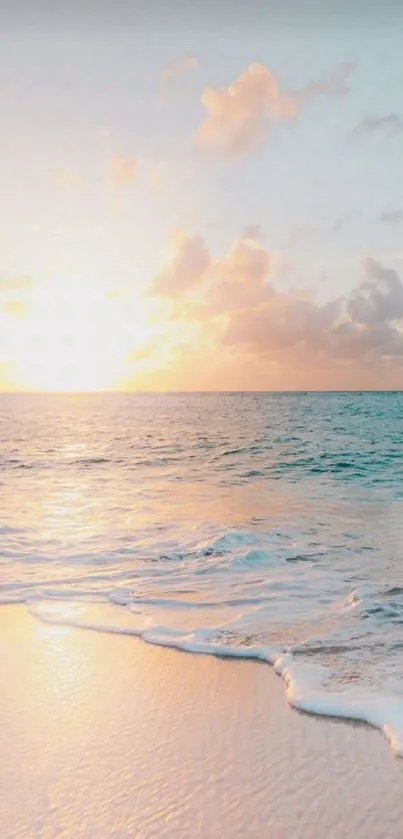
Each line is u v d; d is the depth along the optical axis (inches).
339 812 107.7
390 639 188.2
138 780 118.5
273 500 507.5
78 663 176.2
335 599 233.8
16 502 502.3
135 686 160.6
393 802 110.0
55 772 121.5
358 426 1421.0
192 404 3339.1
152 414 2233.0
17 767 123.5
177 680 163.8
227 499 515.2
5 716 144.9
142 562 297.6
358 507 467.5
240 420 1747.0
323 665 168.9
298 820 106.2
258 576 269.3
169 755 126.7
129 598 238.8
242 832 104.0
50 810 110.5
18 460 846.5
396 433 1206.3
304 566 286.0
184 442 1094.4
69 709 147.8
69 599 239.5
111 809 110.4
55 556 311.1
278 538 349.4
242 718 142.0
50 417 2106.3
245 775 119.2
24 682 163.8
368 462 775.1
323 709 143.2
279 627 202.1
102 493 556.1
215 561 297.3
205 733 135.3
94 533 369.7
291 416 1895.9
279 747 128.8
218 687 159.0
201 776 119.2
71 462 822.5
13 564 295.9
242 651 181.6
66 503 496.1
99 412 2500.0
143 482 634.2
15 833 105.0
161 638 194.2
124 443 1093.8
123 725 139.8
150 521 410.6
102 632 201.6
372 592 239.8
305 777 118.0
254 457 851.4
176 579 267.1
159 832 104.7
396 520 409.7
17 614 222.5
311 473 690.2
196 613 219.6
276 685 159.6
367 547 326.0
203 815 108.3
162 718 142.7
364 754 125.1
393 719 136.6
